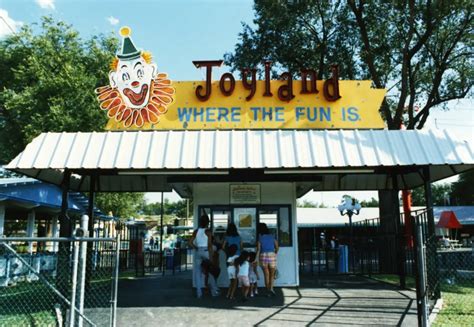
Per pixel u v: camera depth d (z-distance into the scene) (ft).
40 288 37.70
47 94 72.54
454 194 185.88
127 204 115.14
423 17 60.64
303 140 29.96
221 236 37.63
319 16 69.36
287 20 67.05
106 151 29.30
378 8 63.82
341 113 33.88
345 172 31.45
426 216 29.99
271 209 38.58
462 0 57.88
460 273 48.21
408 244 43.88
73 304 20.02
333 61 67.67
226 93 33.88
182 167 28.58
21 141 82.38
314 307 28.17
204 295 33.17
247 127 33.42
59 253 26.45
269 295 32.27
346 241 61.57
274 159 28.89
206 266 32.27
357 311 26.91
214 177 36.73
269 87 34.19
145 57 33.81
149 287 38.19
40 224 79.30
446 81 68.13
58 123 67.92
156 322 24.30
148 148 29.68
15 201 48.80
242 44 70.85
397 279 43.24
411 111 64.49
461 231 140.77
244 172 35.83
